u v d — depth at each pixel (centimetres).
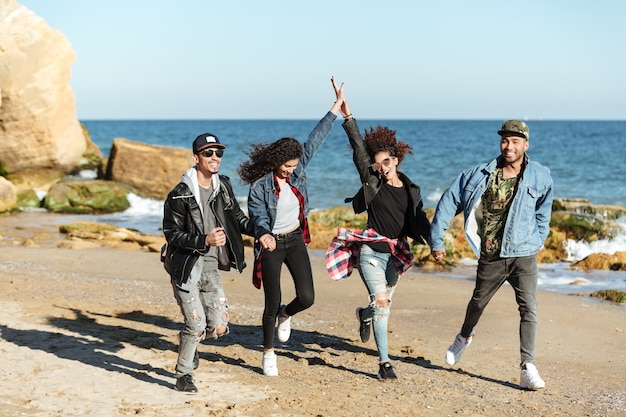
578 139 7756
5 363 570
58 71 2425
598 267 1338
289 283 1067
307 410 486
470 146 6406
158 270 1142
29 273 1045
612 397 554
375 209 567
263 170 554
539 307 924
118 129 12600
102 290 931
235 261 520
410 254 575
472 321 584
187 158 2517
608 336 775
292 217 564
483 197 541
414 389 553
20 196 2303
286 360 629
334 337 725
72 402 485
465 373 609
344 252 584
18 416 452
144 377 548
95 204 2323
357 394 532
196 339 507
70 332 683
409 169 3844
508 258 546
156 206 2378
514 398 539
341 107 601
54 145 2497
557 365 654
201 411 474
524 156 543
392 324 805
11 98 2300
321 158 4128
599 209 1688
